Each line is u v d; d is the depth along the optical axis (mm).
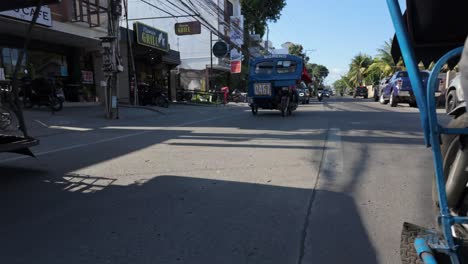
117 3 14055
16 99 5785
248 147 7781
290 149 7473
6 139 5961
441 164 2066
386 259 3053
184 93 28359
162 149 7684
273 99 15844
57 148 7871
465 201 2424
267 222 3793
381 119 12977
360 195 4582
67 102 17719
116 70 13930
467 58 1917
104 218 3920
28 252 3191
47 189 4953
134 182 5250
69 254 3148
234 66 34875
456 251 2102
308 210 4109
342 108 20312
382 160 6383
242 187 4965
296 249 3227
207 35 34906
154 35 23281
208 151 7410
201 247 3260
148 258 3070
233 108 23406
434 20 2209
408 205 4215
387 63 45562
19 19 12648
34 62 16906
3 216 4004
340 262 3016
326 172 5652
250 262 3010
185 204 4324
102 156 7008
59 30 15078
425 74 2506
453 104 2709
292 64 15547
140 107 18641
